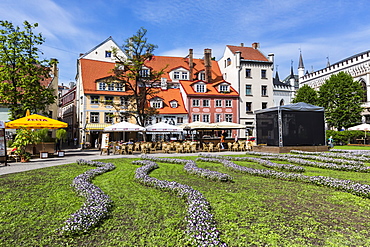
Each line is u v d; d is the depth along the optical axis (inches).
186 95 1781.5
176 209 256.1
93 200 262.7
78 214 215.9
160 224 218.5
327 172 462.6
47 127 733.9
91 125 1592.0
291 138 860.0
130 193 317.1
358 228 210.1
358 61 2220.7
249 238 190.5
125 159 711.1
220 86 1899.6
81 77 1699.1
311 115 895.7
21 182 377.7
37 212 247.6
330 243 183.5
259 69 2005.4
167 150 970.1
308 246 179.0
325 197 295.9
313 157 631.8
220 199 286.2
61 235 198.4
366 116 2119.8
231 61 2021.4
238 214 239.6
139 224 218.4
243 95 1948.8
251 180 392.8
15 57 989.2
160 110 1724.9
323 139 906.1
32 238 194.4
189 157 759.7
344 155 691.4
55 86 1824.6
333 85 1964.8
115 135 1610.5
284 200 284.5
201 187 345.1
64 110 2472.9
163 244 182.9
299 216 235.5
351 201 280.7
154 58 2059.5
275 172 417.7
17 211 250.8
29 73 1023.0
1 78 977.5
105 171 480.4
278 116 856.9
